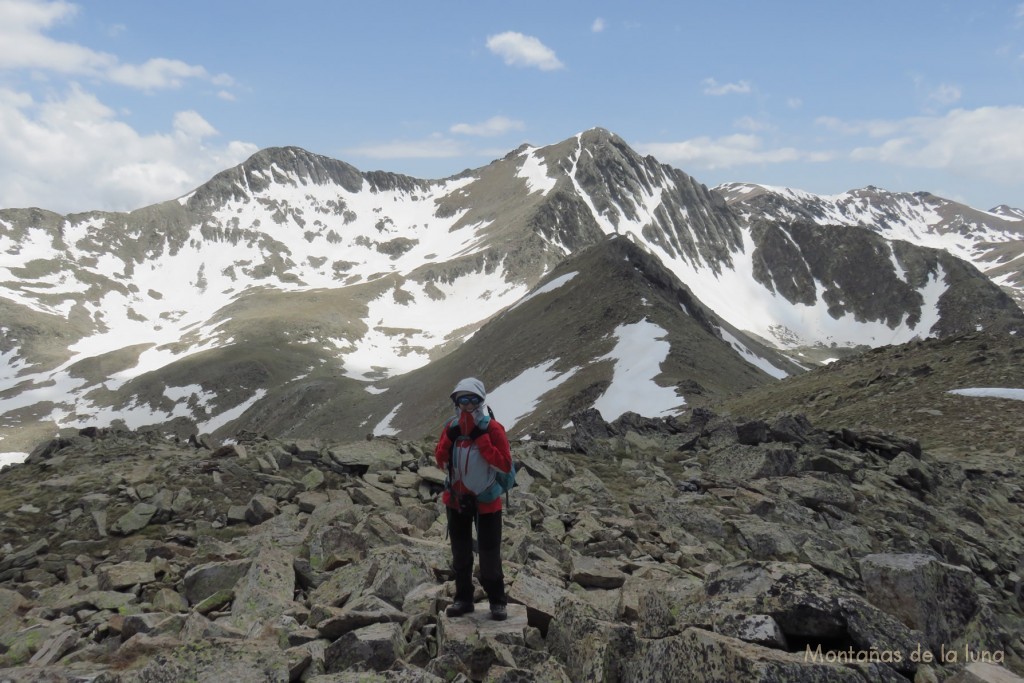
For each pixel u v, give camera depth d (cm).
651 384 8850
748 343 16675
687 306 15475
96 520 1231
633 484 1611
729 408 4694
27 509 1297
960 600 750
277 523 1201
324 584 876
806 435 2080
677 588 821
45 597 962
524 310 15900
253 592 820
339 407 18338
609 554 1066
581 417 2236
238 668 575
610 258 15450
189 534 1195
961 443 2747
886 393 3709
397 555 851
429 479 1443
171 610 862
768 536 1184
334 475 1498
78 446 1848
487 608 744
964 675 559
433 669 591
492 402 11794
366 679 548
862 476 1730
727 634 574
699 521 1273
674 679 511
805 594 584
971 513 1652
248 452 1639
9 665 755
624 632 590
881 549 1309
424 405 15188
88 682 593
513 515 1202
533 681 548
